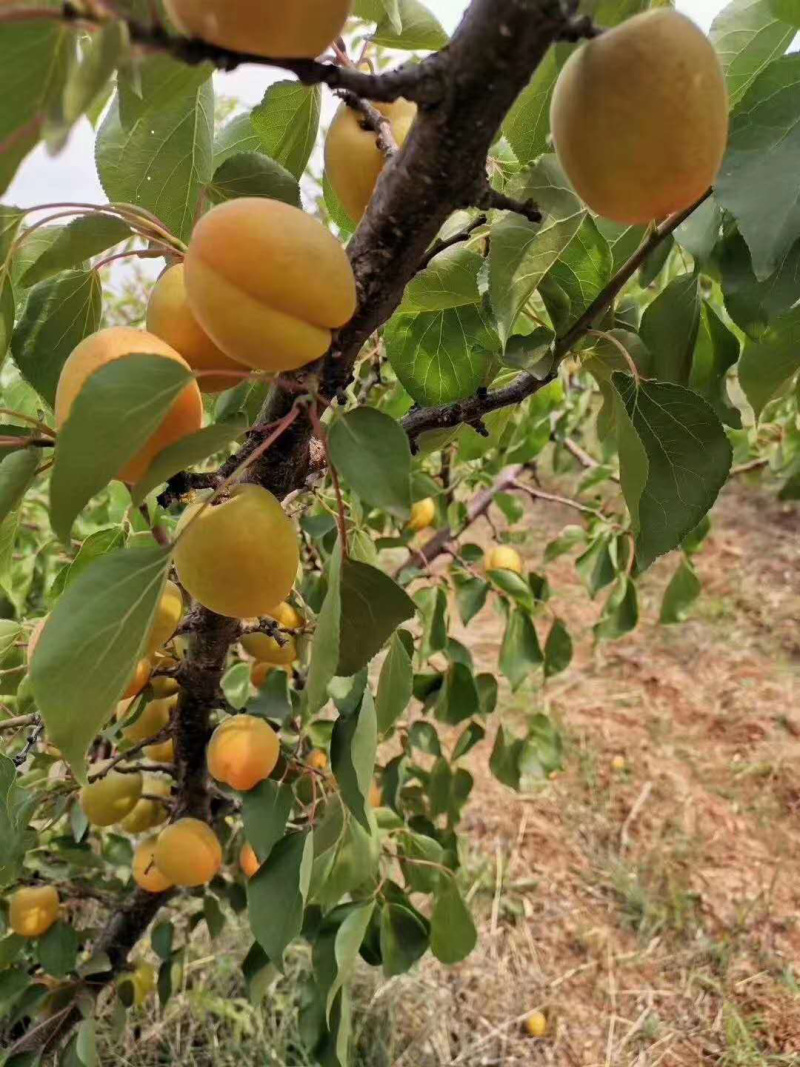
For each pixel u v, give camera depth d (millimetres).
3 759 375
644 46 218
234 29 179
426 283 366
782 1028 950
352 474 227
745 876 1146
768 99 292
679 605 852
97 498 782
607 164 235
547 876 1162
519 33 185
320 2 180
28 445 287
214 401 465
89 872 684
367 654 289
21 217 273
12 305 302
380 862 518
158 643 349
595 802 1290
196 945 924
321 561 627
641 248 325
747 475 1150
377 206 233
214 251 223
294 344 232
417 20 352
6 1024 681
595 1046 939
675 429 345
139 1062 811
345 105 315
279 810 394
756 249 284
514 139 368
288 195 339
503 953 1048
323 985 444
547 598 804
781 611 1688
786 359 397
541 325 375
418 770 761
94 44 156
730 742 1384
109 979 552
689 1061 923
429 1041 904
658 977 1021
